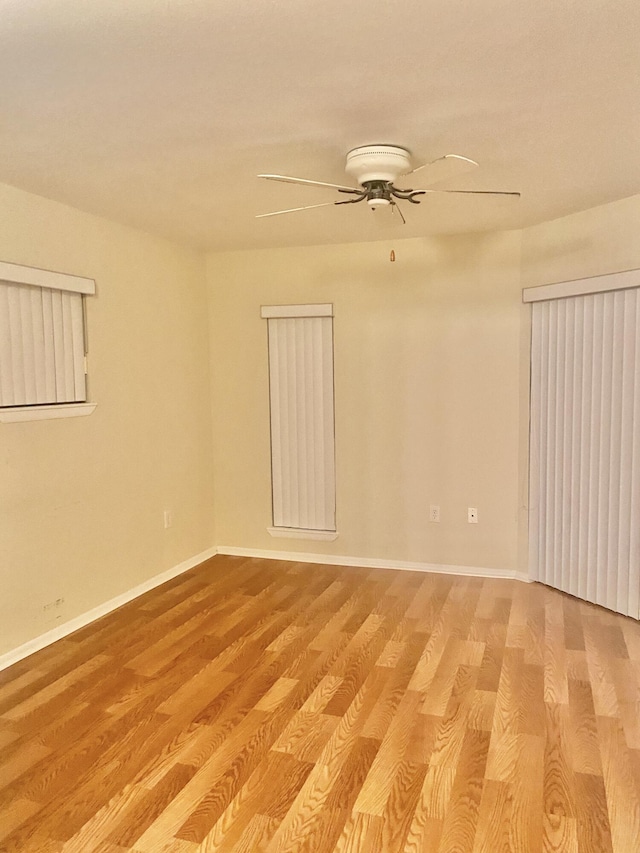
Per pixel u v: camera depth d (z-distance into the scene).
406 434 4.50
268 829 1.98
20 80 1.97
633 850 1.87
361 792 2.15
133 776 2.25
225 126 2.37
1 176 2.94
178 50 1.81
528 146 2.63
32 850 1.91
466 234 4.23
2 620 3.11
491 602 3.88
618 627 3.47
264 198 3.33
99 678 2.98
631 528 3.51
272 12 1.62
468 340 4.30
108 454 3.82
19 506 3.20
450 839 1.93
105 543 3.81
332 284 4.56
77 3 1.56
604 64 1.94
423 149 2.66
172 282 4.43
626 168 2.92
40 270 3.25
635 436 3.45
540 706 2.67
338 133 2.45
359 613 3.74
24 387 3.24
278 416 4.80
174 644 3.35
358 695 2.79
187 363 4.63
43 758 2.36
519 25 1.71
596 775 2.21
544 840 1.91
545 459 4.09
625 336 3.47
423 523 4.52
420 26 1.70
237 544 5.02
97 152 2.63
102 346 3.75
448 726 2.53
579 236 3.70
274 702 2.74
